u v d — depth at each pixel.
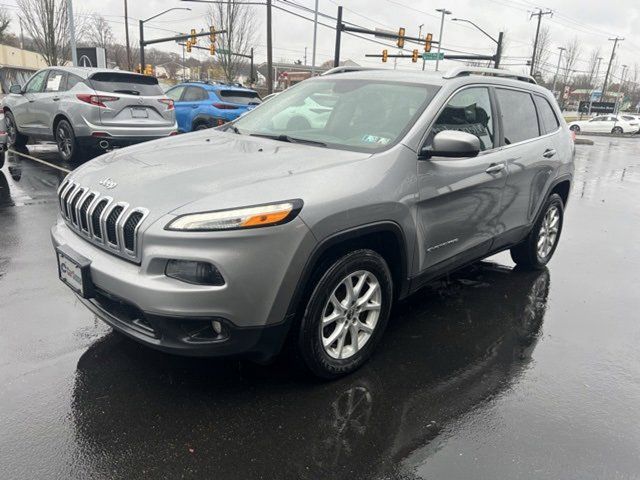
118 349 3.33
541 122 4.92
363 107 3.75
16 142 11.13
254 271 2.54
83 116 8.98
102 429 2.61
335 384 3.08
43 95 9.89
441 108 3.56
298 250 2.62
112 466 2.38
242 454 2.49
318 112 3.91
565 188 5.38
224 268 2.48
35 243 5.25
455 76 3.88
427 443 2.64
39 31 25.80
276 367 3.21
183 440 2.56
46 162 9.70
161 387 2.96
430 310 4.24
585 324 4.12
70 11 21.38
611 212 8.84
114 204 2.76
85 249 2.92
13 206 6.59
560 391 3.16
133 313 2.78
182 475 2.35
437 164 3.44
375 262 3.08
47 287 4.22
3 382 2.94
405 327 3.91
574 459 2.57
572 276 5.25
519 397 3.07
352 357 3.14
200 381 3.03
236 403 2.86
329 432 2.67
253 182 2.75
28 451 2.44
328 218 2.71
